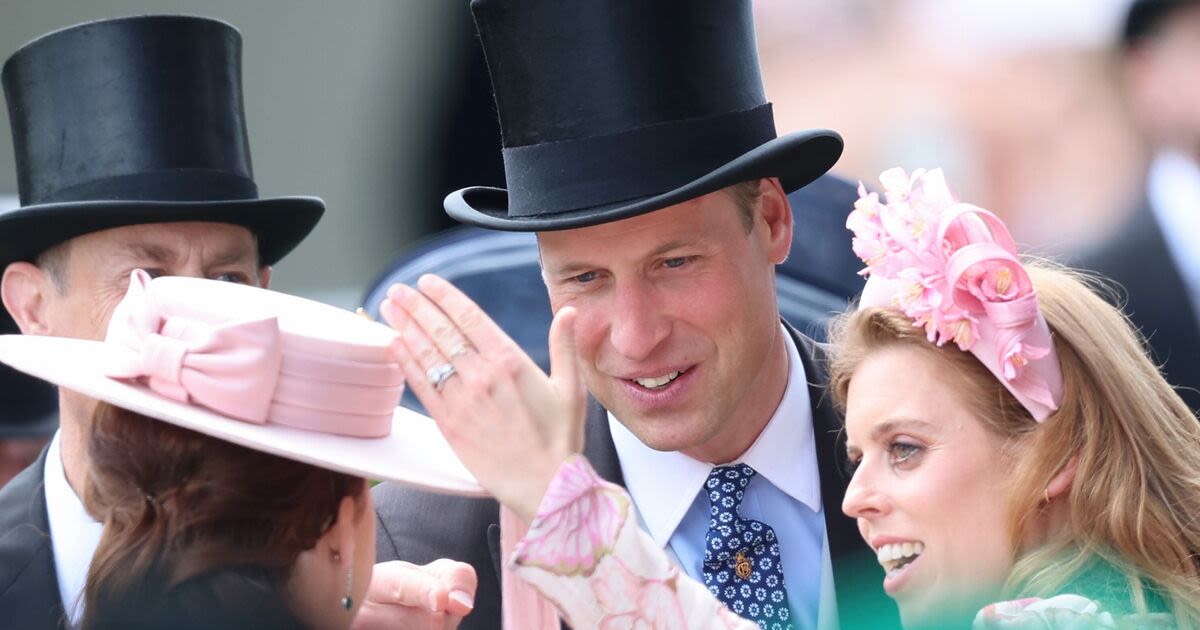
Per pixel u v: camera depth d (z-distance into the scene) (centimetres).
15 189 2538
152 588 827
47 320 1246
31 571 1171
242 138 1293
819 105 2106
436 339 857
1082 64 1944
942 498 1019
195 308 904
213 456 841
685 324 1097
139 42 1229
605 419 1201
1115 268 1903
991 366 1016
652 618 838
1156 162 1916
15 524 1191
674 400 1117
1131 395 1036
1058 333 1045
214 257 1232
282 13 2633
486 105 2530
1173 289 1880
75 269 1216
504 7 1085
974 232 1029
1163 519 1009
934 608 1023
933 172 1063
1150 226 1902
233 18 2625
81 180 1230
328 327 908
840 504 1166
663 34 1068
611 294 1102
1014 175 2002
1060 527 1024
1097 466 1014
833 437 1184
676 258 1086
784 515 1176
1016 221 1988
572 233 1084
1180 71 1889
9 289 1254
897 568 1040
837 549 1158
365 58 2578
